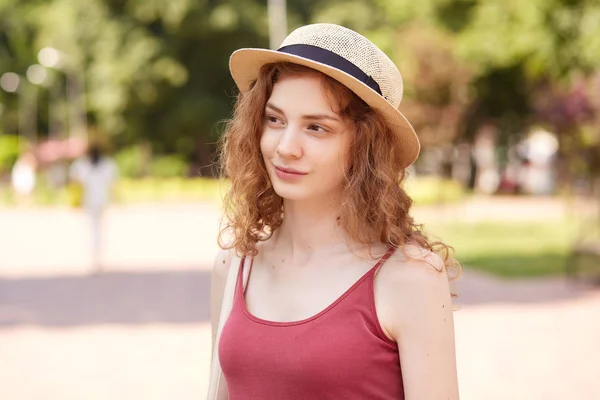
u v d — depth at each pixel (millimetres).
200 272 16344
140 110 54250
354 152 2520
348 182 2506
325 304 2480
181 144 54906
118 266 17422
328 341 2396
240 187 2699
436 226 25875
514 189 45250
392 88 2531
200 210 38031
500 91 42562
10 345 9656
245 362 2484
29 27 59719
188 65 54312
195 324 10883
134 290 14000
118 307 12289
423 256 2441
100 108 52594
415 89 27453
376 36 36656
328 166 2506
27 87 64312
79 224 30016
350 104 2496
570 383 7824
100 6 52406
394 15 39094
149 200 44875
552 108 18922
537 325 10672
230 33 52438
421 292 2408
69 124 61719
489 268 16344
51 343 9758
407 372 2410
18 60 63719
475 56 36688
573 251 15141
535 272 15711
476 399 7297
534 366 8477
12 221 31625
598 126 17422
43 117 66562
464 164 45969
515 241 21562
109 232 26094
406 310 2408
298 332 2430
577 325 10656
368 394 2402
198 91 54062
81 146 47062
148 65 51281
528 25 34188
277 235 2717
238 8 51938
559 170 41500
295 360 2402
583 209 30141
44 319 11359
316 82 2471
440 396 2404
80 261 18328
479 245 20641
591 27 30547
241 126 2652
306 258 2588
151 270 16703
